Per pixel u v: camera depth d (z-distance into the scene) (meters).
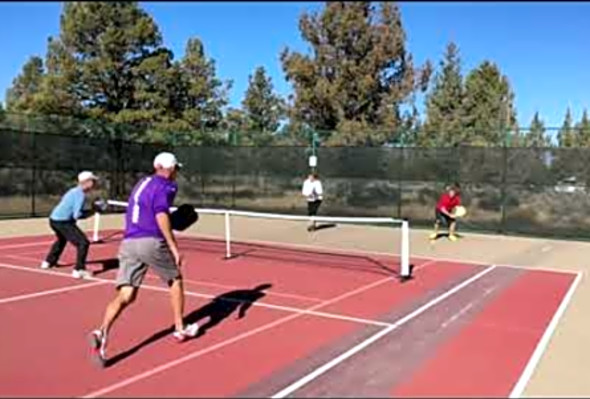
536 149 18.48
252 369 6.15
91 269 11.47
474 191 19.39
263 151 23.08
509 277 12.01
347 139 21.92
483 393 5.67
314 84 26.50
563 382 6.00
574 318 8.64
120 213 23.47
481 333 7.74
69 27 26.72
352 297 9.70
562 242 17.56
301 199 22.39
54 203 21.75
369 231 19.42
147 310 8.43
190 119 31.41
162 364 6.21
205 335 7.30
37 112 27.02
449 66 40.25
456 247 16.30
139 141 24.58
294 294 9.83
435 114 40.00
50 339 7.00
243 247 15.59
